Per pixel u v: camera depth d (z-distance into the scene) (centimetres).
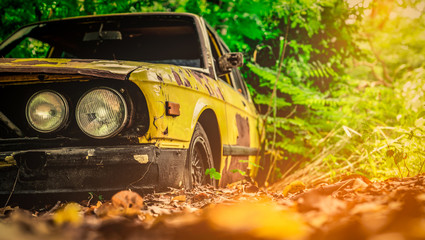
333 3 712
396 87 582
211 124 364
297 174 509
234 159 419
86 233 152
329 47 755
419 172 338
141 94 262
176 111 280
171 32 412
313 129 592
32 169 252
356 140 582
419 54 1068
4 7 568
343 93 668
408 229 123
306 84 748
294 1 661
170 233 147
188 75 318
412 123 421
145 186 255
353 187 273
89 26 426
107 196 258
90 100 258
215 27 676
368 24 1098
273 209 182
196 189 309
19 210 229
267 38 693
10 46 420
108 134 256
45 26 430
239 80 533
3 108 272
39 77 262
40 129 262
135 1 641
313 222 153
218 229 144
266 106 698
